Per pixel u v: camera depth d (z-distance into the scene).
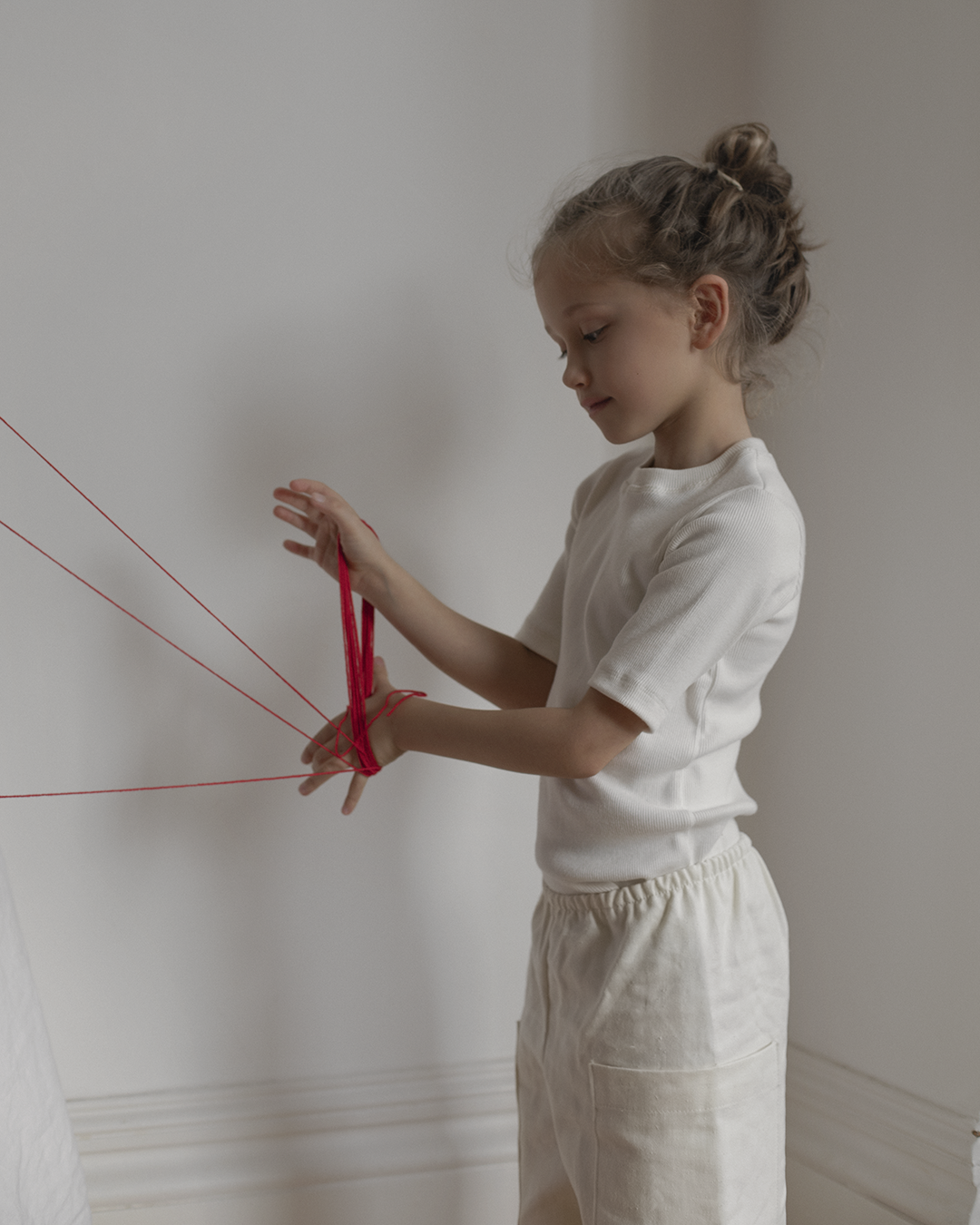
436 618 0.92
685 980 0.76
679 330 0.76
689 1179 0.76
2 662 0.98
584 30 1.06
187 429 0.99
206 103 0.97
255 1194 1.06
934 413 0.98
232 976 1.06
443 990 1.11
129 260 0.96
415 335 1.04
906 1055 1.02
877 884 1.05
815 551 1.13
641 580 0.79
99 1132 1.03
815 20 1.11
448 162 1.03
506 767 0.77
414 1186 1.09
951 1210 0.96
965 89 0.93
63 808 1.01
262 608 1.03
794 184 1.13
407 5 1.01
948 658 0.97
